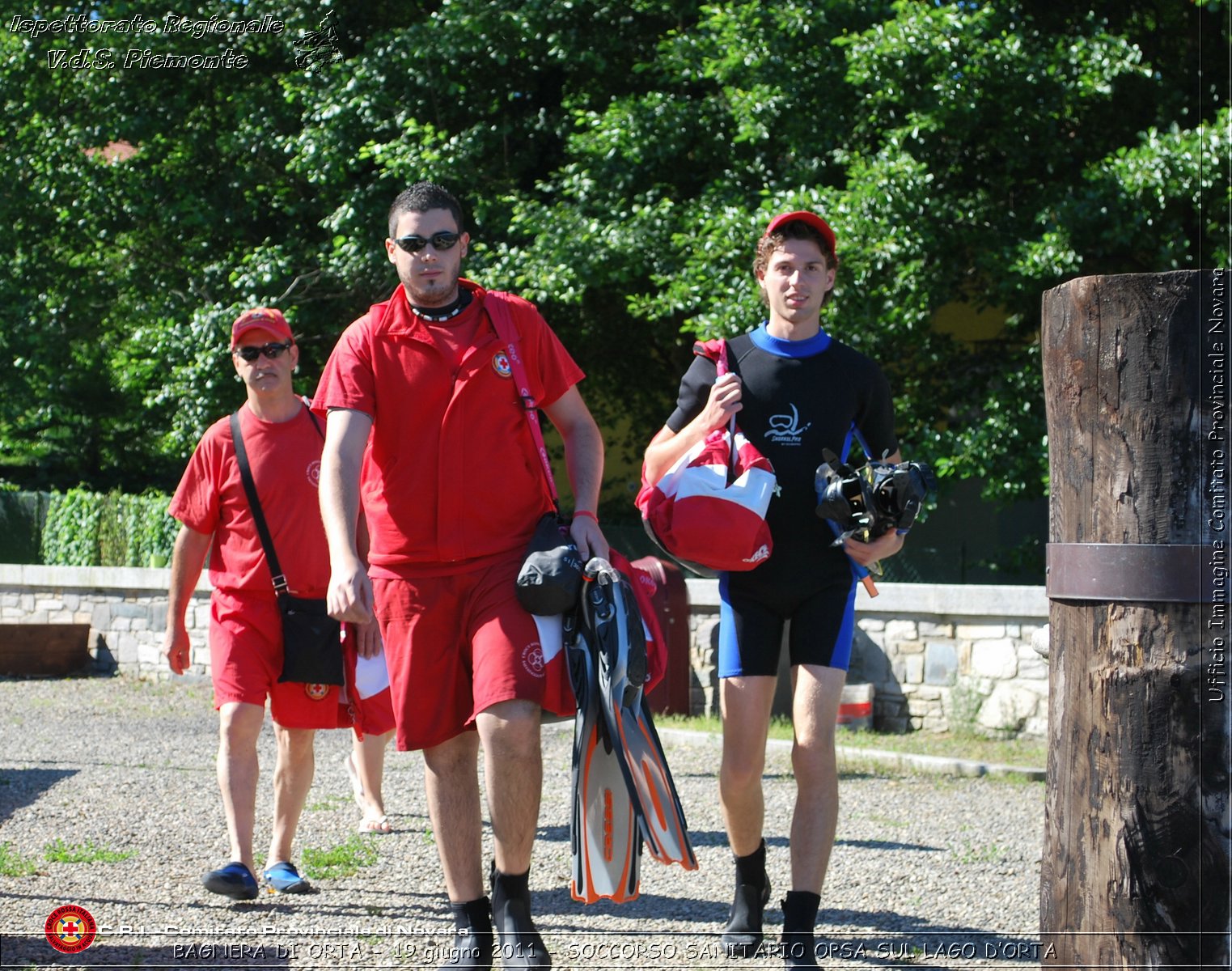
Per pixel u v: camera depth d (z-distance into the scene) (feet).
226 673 37.55
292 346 39.11
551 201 125.70
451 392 28.66
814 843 30.17
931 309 105.40
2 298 149.38
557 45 118.32
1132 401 23.17
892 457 34.37
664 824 27.32
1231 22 99.50
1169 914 22.76
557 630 27.94
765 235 33.65
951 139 107.34
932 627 77.97
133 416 177.47
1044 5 113.09
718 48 110.52
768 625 32.04
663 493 32.53
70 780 57.77
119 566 127.03
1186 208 104.99
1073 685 23.89
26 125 141.90
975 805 56.13
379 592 29.17
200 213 132.57
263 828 47.75
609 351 141.69
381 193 123.54
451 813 28.76
